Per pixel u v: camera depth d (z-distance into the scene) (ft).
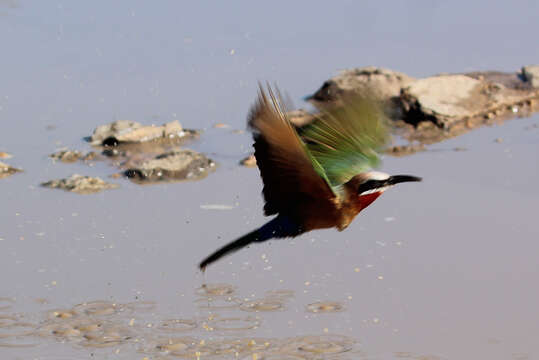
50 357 30.14
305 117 22.66
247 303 34.01
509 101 57.82
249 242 20.94
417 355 30.25
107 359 30.09
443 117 55.11
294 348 30.76
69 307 33.63
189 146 52.03
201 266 20.97
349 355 30.25
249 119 19.61
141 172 47.24
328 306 33.76
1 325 32.22
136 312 33.32
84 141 52.19
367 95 22.89
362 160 22.26
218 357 30.22
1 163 47.62
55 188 45.27
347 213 20.93
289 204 20.93
